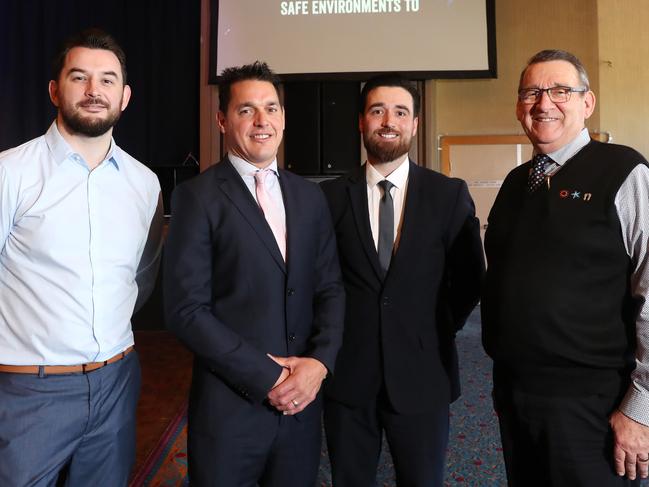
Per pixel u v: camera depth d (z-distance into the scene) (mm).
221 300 1248
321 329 1305
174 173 4836
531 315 1166
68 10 5152
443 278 1479
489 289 1299
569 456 1140
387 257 1446
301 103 4805
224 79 1352
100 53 1254
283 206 1349
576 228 1150
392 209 1481
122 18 5215
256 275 1241
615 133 5555
